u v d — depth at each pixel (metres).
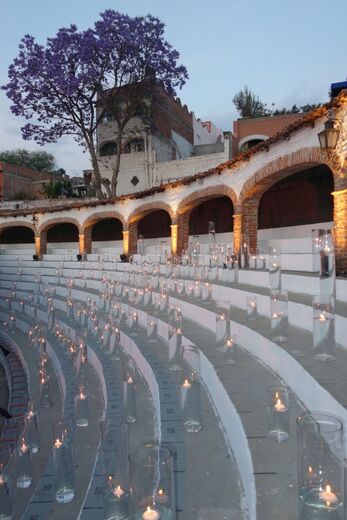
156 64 23.50
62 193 31.31
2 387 9.73
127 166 26.05
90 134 24.44
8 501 3.66
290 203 13.54
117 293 11.52
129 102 24.48
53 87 23.44
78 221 21.00
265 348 4.79
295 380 3.88
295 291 7.20
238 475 2.95
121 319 9.07
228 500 2.63
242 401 3.56
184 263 12.02
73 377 7.48
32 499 3.59
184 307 8.09
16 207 28.44
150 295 9.41
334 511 1.99
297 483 2.24
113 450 2.89
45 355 7.94
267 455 2.73
